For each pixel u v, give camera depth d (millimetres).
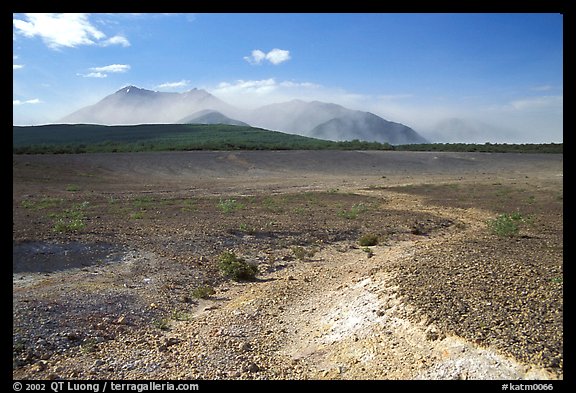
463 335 6570
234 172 58031
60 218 20516
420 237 19922
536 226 20438
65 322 8914
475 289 8594
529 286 8711
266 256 15812
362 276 11469
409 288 8883
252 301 10891
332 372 6922
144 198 33375
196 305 11016
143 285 11859
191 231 18297
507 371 5715
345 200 34000
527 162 68750
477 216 26453
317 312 9781
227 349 8117
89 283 11570
